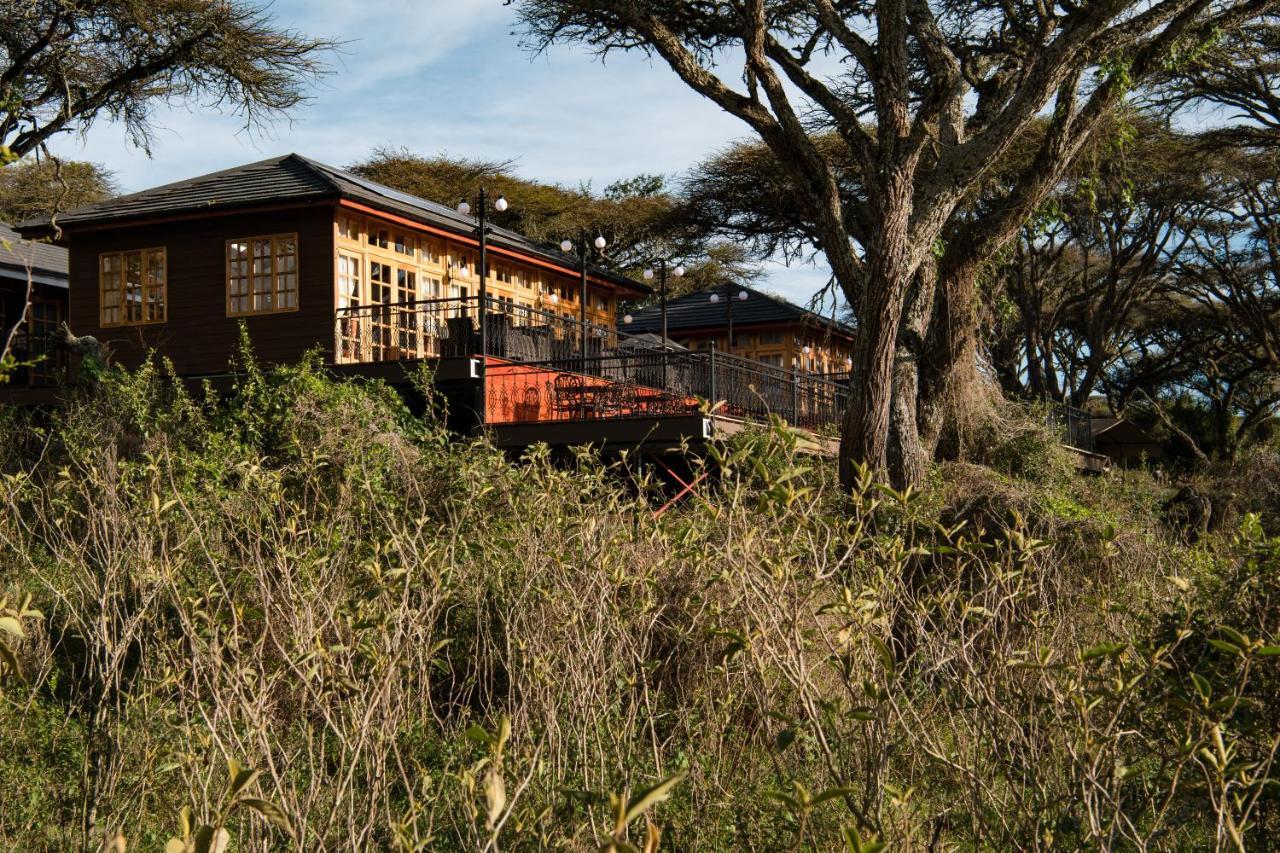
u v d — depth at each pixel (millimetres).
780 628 3820
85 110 19469
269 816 2451
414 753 5176
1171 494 17031
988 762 4367
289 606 4672
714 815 4574
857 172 25562
